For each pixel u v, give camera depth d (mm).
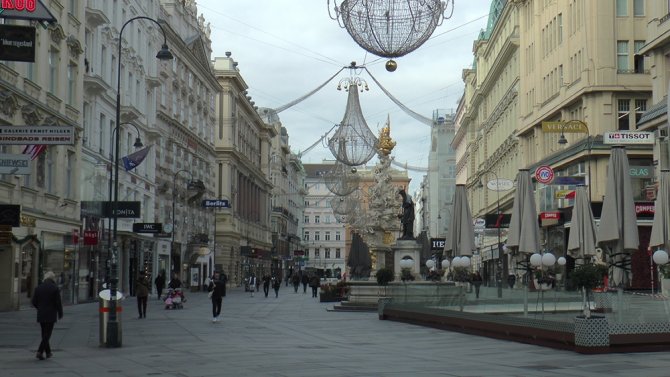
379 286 37438
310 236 190250
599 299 17312
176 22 66438
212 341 21172
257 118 107375
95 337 21938
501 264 61656
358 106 42281
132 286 51594
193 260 68250
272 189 129250
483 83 81875
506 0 66938
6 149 29500
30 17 20219
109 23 46062
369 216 48719
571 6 49688
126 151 50625
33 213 33281
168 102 62531
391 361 15867
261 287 94500
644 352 16922
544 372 13750
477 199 89375
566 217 48062
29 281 33500
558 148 52062
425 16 17469
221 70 85875
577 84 47312
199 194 68250
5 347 19094
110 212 35781
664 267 27031
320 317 32500
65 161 37812
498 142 75062
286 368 14711
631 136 34281
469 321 22938
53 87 36219
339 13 17844
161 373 14180
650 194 37594
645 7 45938
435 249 67312
